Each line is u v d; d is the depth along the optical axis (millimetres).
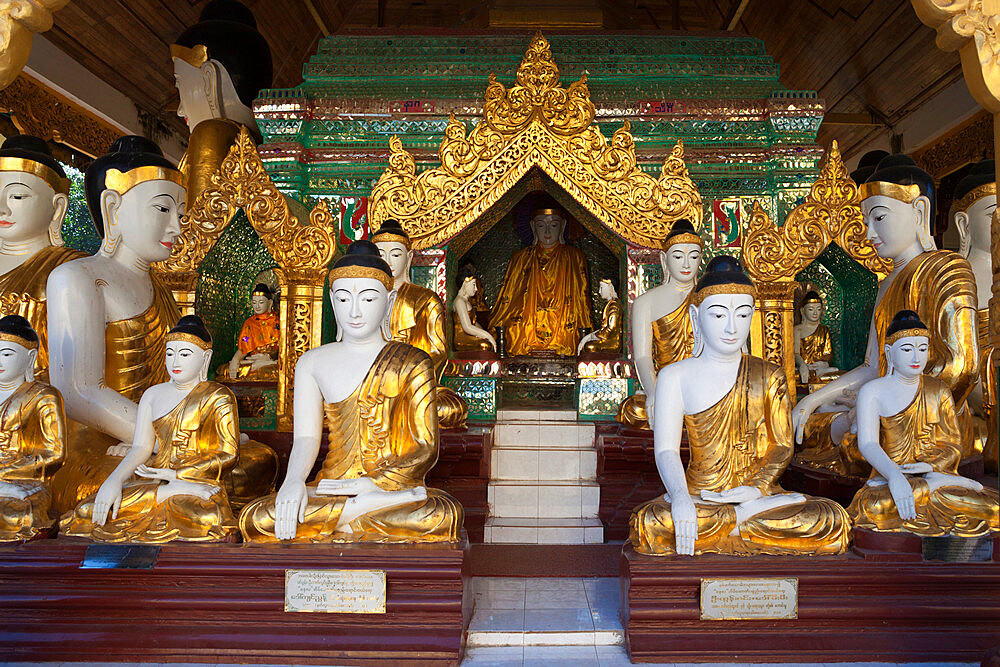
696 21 13391
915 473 4379
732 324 4324
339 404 4359
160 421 4426
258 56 8555
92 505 4211
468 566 4316
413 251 7152
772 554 4066
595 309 8797
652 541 4109
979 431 5633
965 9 4070
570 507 6215
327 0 12273
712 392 4387
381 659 3918
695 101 7559
